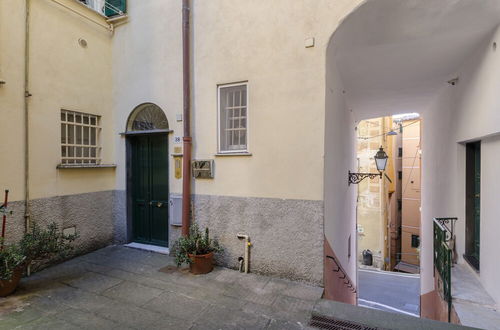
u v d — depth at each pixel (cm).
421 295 686
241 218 400
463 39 357
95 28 475
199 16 426
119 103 502
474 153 435
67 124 439
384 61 427
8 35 358
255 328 267
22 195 374
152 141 499
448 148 500
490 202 346
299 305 309
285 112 370
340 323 276
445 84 523
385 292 1061
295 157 365
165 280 369
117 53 501
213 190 420
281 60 371
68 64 433
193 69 431
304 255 361
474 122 380
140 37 478
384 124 1329
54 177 414
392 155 1530
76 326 264
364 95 611
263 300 319
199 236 404
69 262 429
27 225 378
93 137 486
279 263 376
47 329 258
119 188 510
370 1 310
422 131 780
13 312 286
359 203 1369
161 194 494
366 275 1244
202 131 427
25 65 376
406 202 1669
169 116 454
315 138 354
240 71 397
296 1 362
